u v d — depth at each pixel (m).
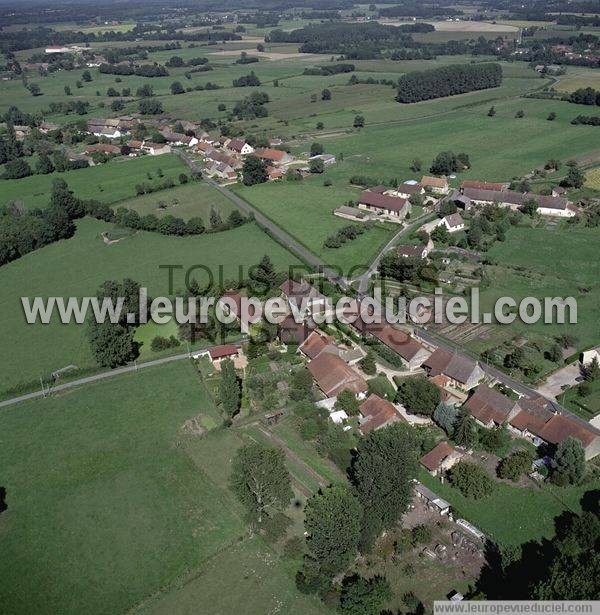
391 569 87.62
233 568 88.19
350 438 112.94
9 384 131.38
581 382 124.12
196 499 100.12
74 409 122.81
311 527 86.62
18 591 85.50
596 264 175.00
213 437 114.19
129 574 87.50
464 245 188.75
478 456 108.00
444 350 131.62
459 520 94.44
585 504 97.06
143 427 117.00
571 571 76.62
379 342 139.12
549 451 107.75
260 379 128.62
